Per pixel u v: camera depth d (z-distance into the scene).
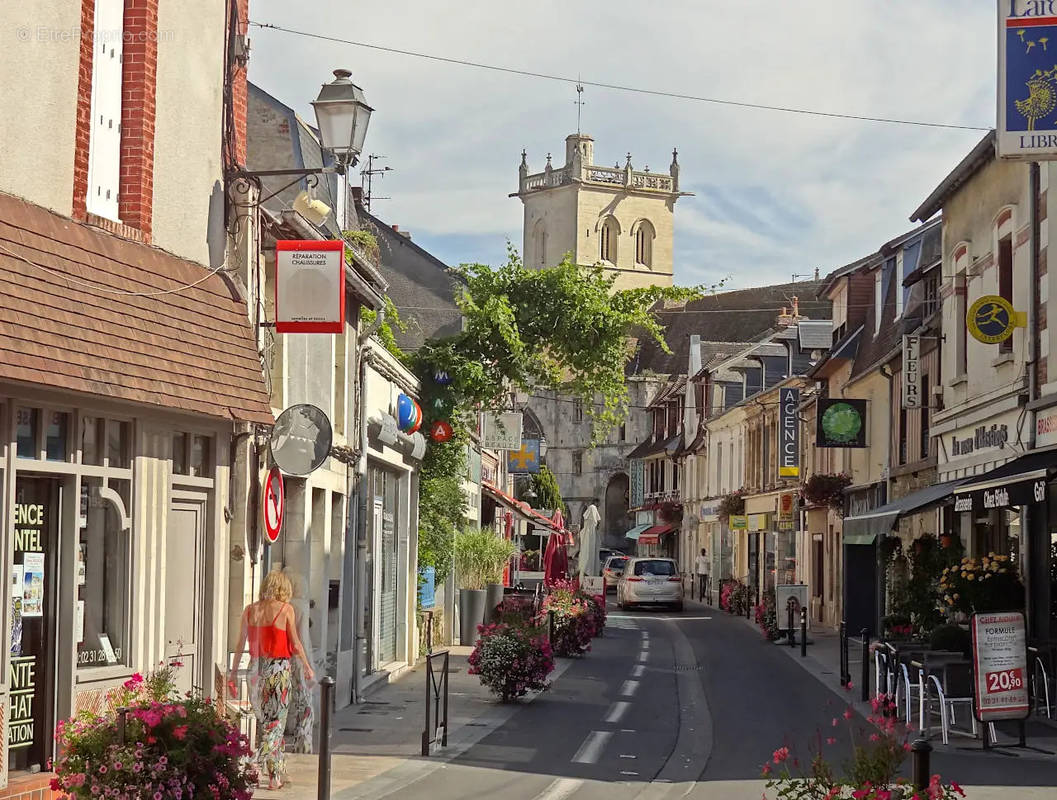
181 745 8.61
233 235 13.30
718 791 11.66
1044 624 19.75
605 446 95.12
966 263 24.61
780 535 47.94
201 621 12.41
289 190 18.70
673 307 98.38
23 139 9.82
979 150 22.56
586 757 13.57
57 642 10.04
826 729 15.99
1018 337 21.31
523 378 25.86
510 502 39.81
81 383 9.54
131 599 10.95
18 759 9.63
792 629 30.78
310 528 15.96
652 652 28.55
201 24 12.82
